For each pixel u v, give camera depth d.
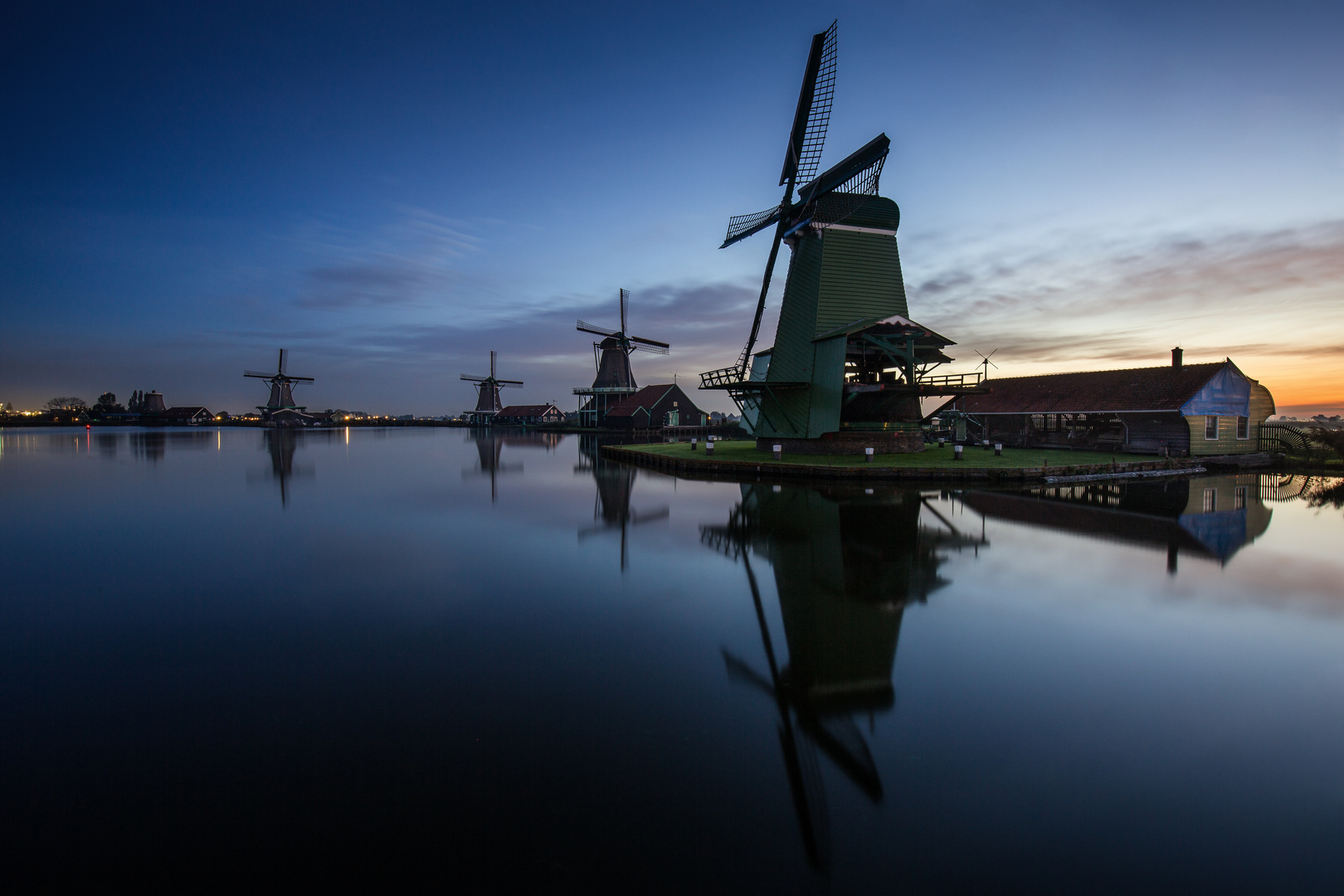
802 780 3.73
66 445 47.84
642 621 6.72
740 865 3.04
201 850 3.16
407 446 47.34
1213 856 3.06
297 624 6.80
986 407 34.25
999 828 3.28
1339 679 5.09
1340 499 15.05
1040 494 16.28
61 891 2.90
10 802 3.57
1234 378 25.58
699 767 3.89
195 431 80.12
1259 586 7.76
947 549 9.88
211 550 10.73
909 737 4.21
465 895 2.87
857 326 22.62
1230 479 19.91
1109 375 29.19
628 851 3.14
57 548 10.90
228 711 4.71
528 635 6.36
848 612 6.88
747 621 6.66
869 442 24.34
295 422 102.31
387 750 4.12
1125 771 3.79
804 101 25.30
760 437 28.92
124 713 4.69
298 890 2.90
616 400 72.88
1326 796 3.52
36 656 5.90
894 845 3.16
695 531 11.90
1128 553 9.58
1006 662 5.47
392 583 8.44
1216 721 4.40
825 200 24.38
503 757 4.01
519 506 16.00
